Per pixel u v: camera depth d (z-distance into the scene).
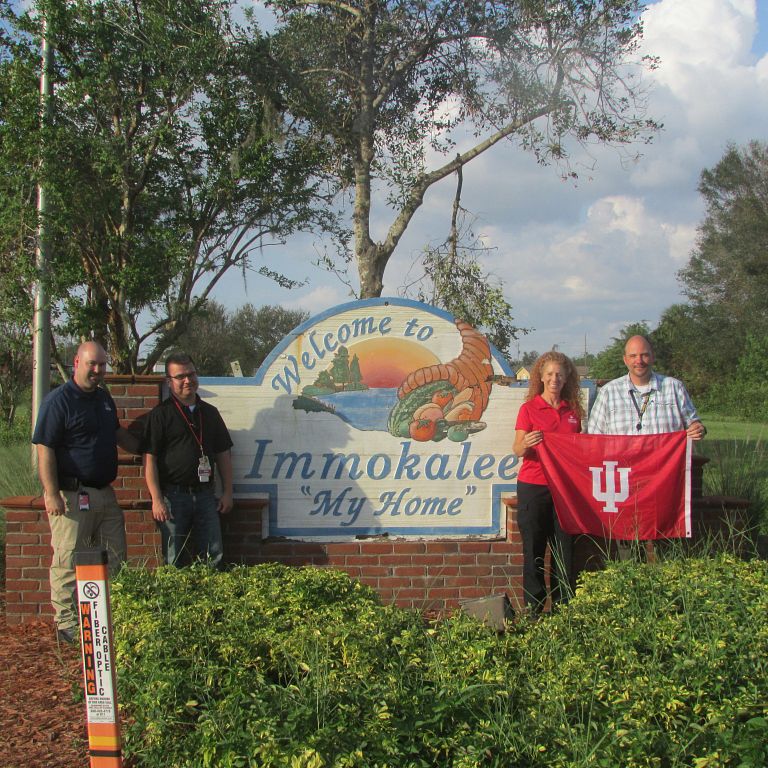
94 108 13.20
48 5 12.21
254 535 6.61
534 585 6.06
